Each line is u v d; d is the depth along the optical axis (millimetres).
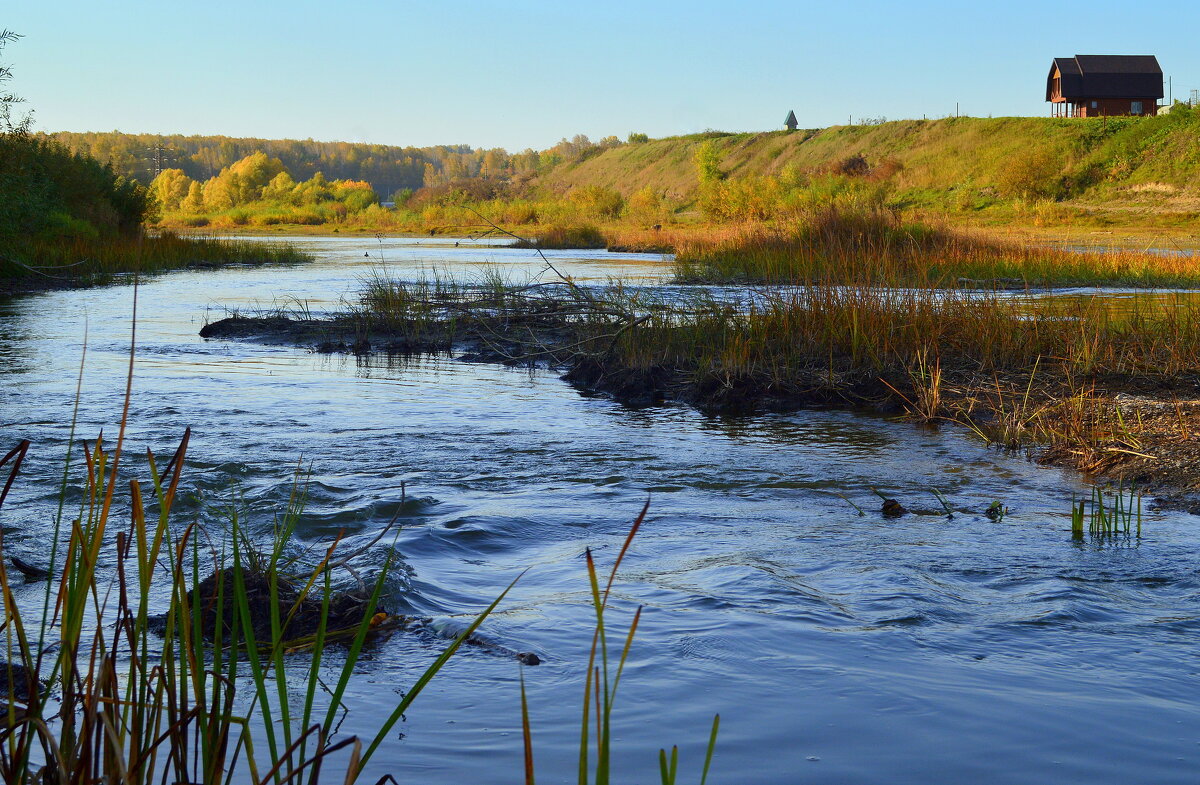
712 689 3020
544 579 4145
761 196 56250
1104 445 6668
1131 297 17672
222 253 34062
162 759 2449
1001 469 6426
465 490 5707
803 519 5156
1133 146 58375
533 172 110438
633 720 2820
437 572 4238
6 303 18297
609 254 38312
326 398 8969
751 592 3904
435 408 8578
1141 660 3289
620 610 3723
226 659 3207
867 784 2455
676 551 4555
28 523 4785
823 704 2916
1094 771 2527
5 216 23547
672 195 88125
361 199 99312
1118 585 4090
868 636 3469
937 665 3227
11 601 1775
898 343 10375
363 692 2996
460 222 77688
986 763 2568
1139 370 9359
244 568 3854
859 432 7680
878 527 4992
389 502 5273
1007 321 10828
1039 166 56844
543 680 3096
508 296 15305
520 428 7715
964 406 8453
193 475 5891
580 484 5898
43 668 3023
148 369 10609
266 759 2531
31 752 2449
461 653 3299
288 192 114875
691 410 8695
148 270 27891
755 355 10406
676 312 12750
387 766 2527
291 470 6094
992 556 4480
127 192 37094
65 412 7980
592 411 8586
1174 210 48469
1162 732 2754
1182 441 6547
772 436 7512
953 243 23016
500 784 2441
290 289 22203
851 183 58031
